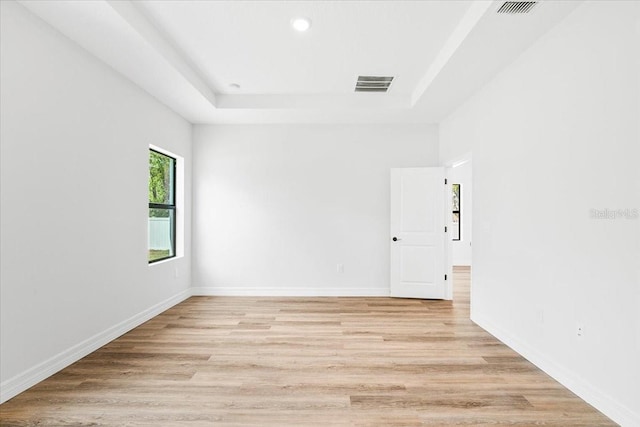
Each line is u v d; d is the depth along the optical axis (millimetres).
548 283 2713
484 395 2359
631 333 1983
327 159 5383
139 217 3889
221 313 4367
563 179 2543
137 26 2734
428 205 5188
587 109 2311
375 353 3076
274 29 3047
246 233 5367
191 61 3662
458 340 3420
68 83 2803
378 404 2236
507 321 3312
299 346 3236
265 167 5375
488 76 3570
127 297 3660
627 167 2016
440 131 5277
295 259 5375
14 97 2324
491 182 3646
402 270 5258
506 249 3340
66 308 2789
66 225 2787
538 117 2840
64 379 2555
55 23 2592
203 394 2350
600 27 2199
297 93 4613
